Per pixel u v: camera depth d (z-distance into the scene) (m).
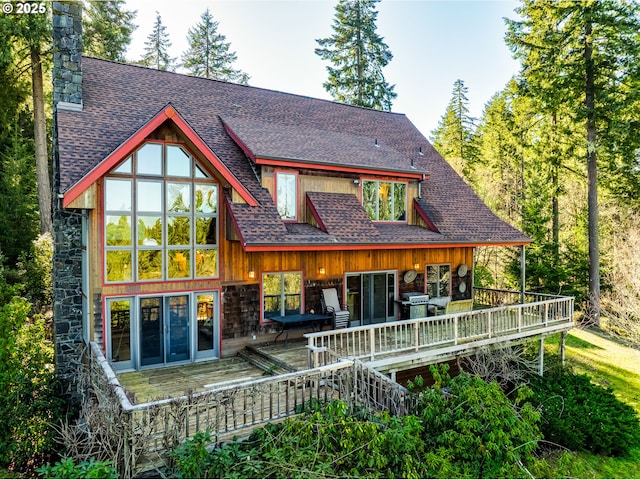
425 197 15.45
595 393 11.80
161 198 10.06
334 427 6.32
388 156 14.98
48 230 18.45
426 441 6.94
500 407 6.81
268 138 12.88
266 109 15.34
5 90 17.95
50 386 9.81
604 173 21.36
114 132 10.70
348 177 13.48
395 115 20.09
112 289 9.49
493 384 7.38
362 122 17.98
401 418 6.87
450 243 13.52
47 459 8.97
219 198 10.84
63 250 10.24
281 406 7.62
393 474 5.91
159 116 9.35
